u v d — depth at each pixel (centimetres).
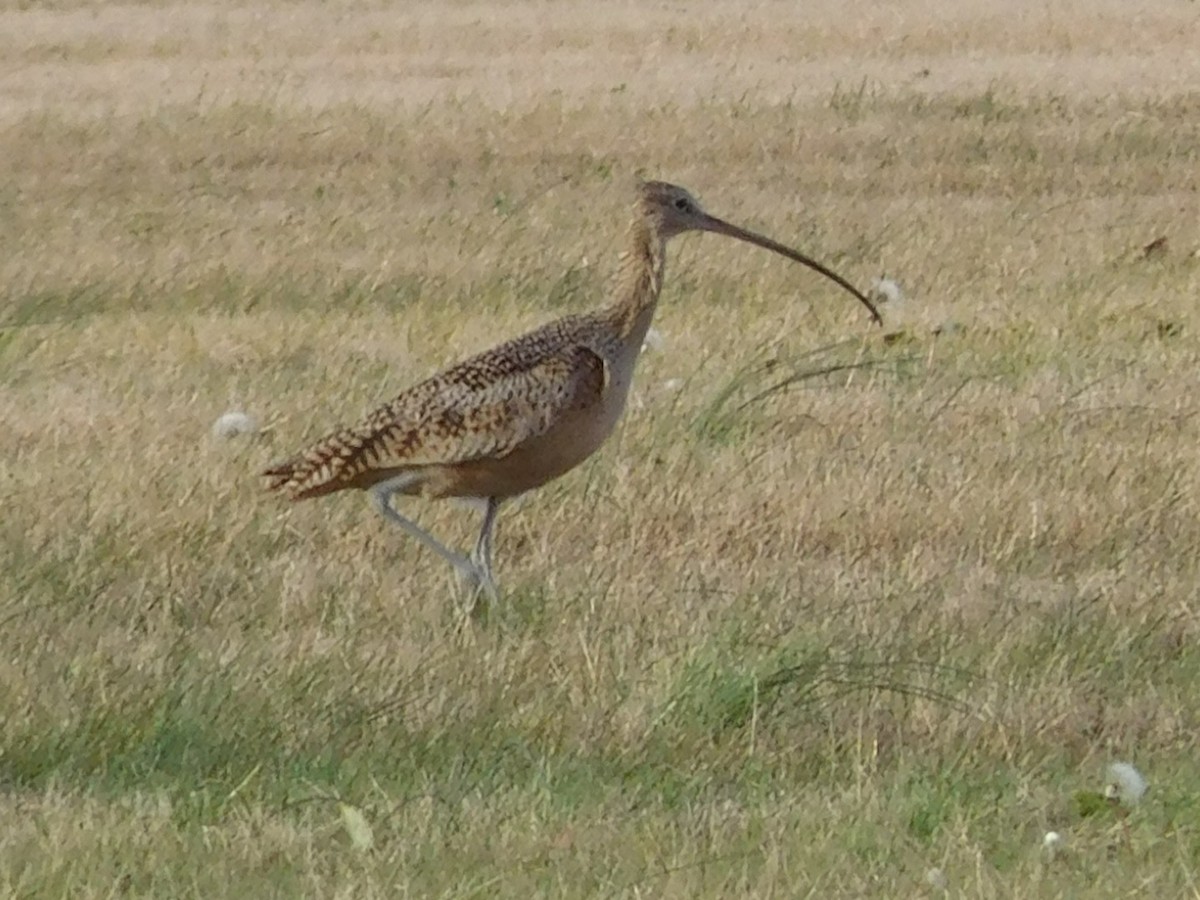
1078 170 2675
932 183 2619
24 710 1071
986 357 1775
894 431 1567
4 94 3472
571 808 975
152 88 3506
